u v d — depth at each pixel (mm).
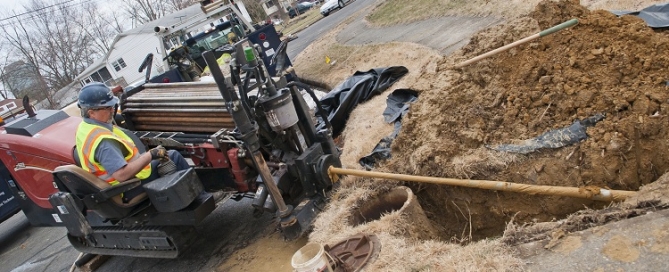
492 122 4707
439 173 4625
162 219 4766
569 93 4328
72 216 4645
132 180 4426
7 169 5828
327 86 10641
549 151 4176
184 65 9445
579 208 4035
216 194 5312
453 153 4652
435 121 5016
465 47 5852
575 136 4109
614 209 3266
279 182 4578
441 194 4750
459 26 9555
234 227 5691
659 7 5324
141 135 5602
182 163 4973
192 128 5184
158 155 4480
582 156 4035
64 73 41562
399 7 14969
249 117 4305
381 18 15031
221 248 5320
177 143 5156
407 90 6645
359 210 4555
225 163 4848
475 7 10195
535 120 4449
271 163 4793
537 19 5105
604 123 4059
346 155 5984
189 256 5438
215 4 10102
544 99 4469
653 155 3859
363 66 10281
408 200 4293
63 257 6688
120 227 5137
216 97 4781
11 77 38438
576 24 4496
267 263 4605
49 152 5184
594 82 4293
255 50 4340
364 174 4602
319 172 4680
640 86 4094
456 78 5316
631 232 2963
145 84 6016
